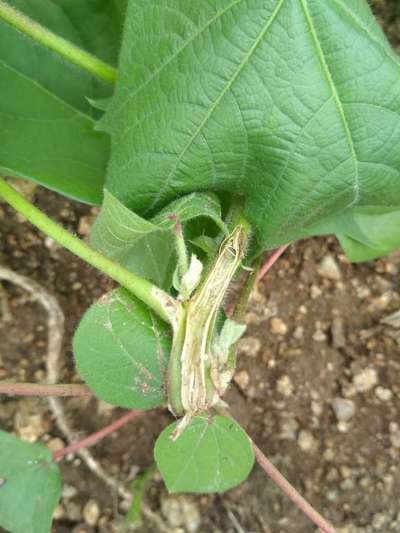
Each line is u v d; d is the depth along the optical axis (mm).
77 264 265
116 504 257
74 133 203
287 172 155
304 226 178
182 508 257
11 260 261
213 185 160
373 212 207
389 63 144
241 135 150
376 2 268
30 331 261
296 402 263
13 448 179
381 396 264
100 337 154
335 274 271
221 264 151
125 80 155
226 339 153
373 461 260
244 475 181
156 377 157
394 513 257
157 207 163
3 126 198
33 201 263
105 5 215
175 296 174
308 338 268
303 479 259
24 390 178
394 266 272
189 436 171
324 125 149
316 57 142
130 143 158
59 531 256
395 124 150
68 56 173
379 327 268
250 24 140
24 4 214
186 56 145
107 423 260
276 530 255
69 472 258
